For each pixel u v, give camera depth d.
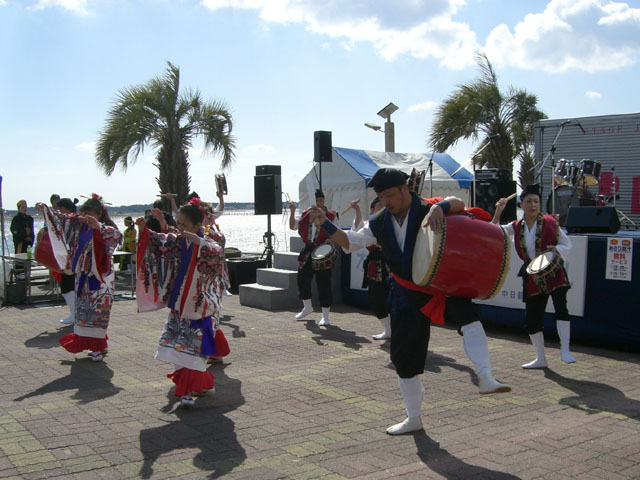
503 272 3.99
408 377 4.27
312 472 3.68
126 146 17.30
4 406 4.98
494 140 19.25
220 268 5.07
